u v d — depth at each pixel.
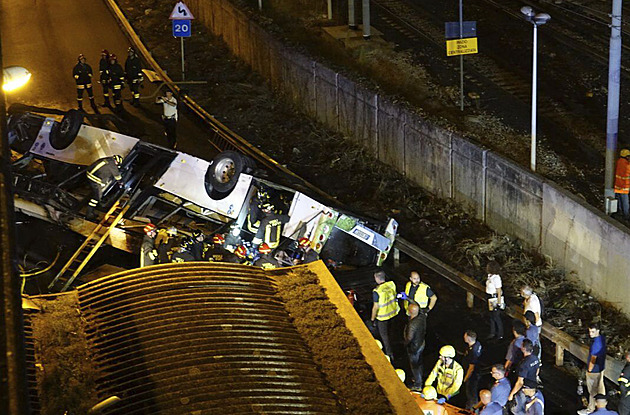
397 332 15.10
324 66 24.36
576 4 30.16
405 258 17.92
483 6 31.05
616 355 14.48
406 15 30.64
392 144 22.03
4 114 4.48
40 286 15.16
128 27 31.83
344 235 16.30
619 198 17.44
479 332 15.27
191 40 31.73
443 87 24.47
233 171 15.91
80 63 24.03
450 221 19.61
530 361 11.73
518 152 20.22
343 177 22.03
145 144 16.95
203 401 6.53
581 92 24.11
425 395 10.52
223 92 27.14
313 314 8.13
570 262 16.80
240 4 30.70
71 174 17.05
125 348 7.27
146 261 14.21
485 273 17.39
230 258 14.48
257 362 7.15
